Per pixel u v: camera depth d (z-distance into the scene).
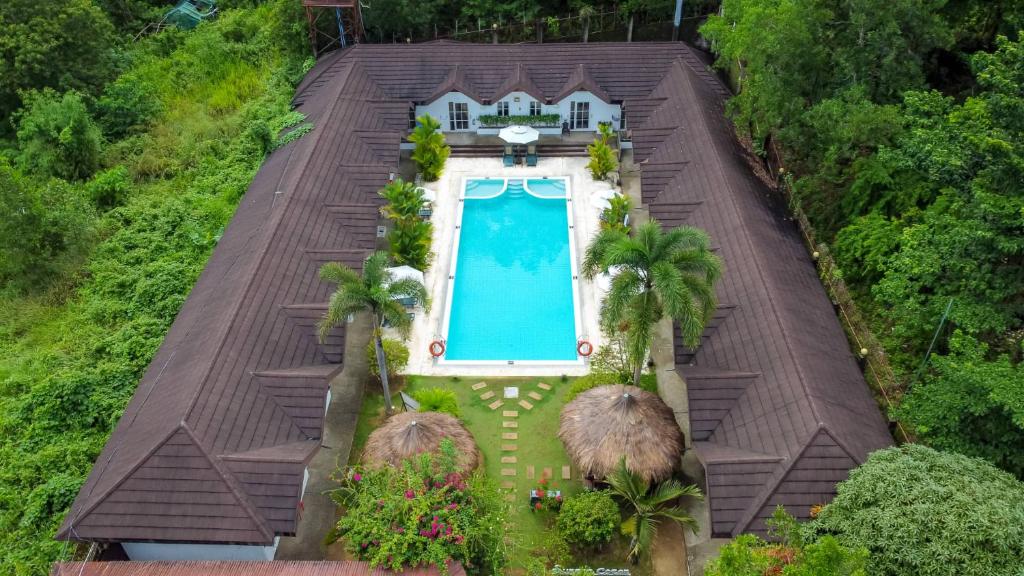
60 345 33.66
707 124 39.34
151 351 32.44
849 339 31.08
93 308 35.12
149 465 23.89
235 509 23.41
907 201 33.22
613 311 26.77
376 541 22.91
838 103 33.06
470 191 43.28
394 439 26.62
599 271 30.05
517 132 43.97
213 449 24.30
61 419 29.80
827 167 35.00
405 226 36.12
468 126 47.34
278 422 26.34
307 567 22.75
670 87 44.19
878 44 33.88
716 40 43.59
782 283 30.27
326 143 39.47
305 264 32.28
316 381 27.14
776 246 32.69
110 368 31.34
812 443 23.81
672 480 27.28
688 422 29.78
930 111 29.28
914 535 20.09
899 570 19.98
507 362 33.12
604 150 42.47
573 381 32.28
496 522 24.36
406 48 47.16
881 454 23.09
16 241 36.12
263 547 24.34
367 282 27.22
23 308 36.25
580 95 45.53
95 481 24.75
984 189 25.53
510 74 46.25
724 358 28.22
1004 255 25.50
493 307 35.97
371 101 44.38
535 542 26.41
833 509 21.95
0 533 26.14
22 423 29.72
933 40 34.31
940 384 24.89
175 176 44.88
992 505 20.36
